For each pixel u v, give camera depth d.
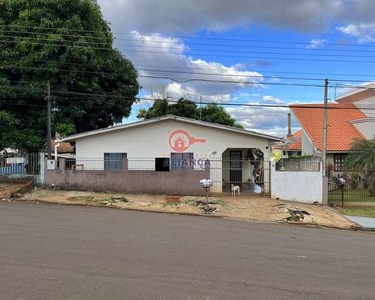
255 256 7.67
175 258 7.21
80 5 22.66
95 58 22.86
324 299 5.20
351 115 31.95
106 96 24.27
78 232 9.59
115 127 21.61
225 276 6.14
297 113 32.34
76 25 22.17
